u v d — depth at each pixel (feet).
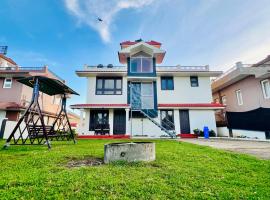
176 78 66.18
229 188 9.53
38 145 29.76
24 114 26.30
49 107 85.35
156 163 15.49
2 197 8.18
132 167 14.15
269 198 8.28
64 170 12.94
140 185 9.82
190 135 58.18
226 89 74.43
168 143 33.45
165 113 62.03
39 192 8.80
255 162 15.52
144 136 57.36
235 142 38.09
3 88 68.39
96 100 61.93
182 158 17.65
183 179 10.96
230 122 57.47
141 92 63.26
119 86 63.72
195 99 64.49
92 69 64.64
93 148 25.46
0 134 51.88
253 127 47.75
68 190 9.08
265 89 55.52
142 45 64.18
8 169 13.29
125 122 60.34
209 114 61.72
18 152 21.54
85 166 14.62
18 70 71.31
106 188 9.50
